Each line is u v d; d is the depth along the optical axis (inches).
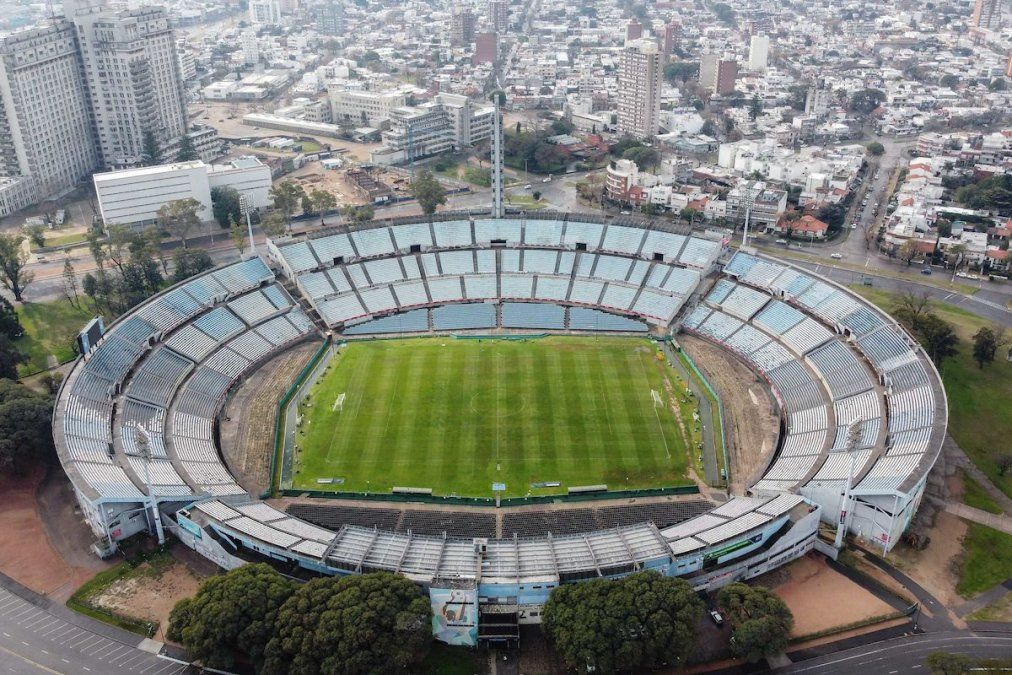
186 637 4384.8
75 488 5442.9
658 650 4311.0
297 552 4948.3
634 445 6560.0
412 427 6820.9
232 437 6737.2
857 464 5738.2
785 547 5177.2
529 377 7588.6
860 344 7327.8
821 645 4635.8
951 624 4795.8
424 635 4367.6
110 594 5019.7
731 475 6210.6
